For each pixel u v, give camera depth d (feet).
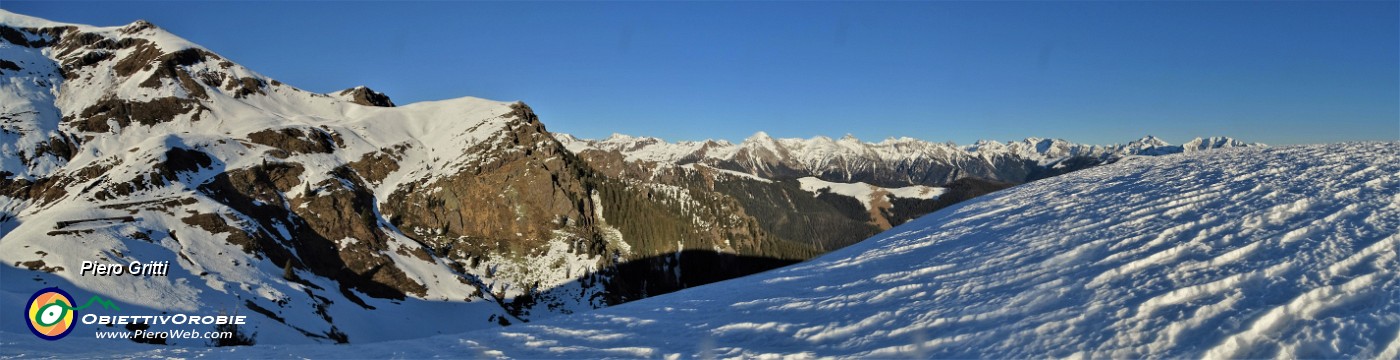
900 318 54.08
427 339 66.54
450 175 417.08
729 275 466.29
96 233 211.41
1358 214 57.36
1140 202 86.17
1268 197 72.43
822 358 46.91
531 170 415.23
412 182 408.05
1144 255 57.57
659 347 56.13
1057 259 63.98
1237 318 37.91
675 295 88.58
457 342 63.98
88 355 58.34
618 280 369.91
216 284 203.72
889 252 92.32
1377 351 30.42
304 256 279.08
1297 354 32.32
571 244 380.99
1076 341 40.63
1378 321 33.24
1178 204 78.84
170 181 293.02
